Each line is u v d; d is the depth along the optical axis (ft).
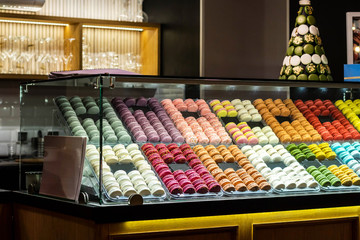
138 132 8.67
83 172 7.93
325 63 11.50
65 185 8.26
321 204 8.68
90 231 7.43
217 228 8.06
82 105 8.02
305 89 10.15
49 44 14.70
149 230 7.63
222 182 8.40
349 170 9.29
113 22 14.84
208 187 8.27
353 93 10.53
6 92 15.06
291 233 8.65
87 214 7.38
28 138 9.36
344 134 9.98
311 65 11.34
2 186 13.05
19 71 14.24
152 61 15.49
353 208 9.11
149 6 16.03
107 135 8.34
